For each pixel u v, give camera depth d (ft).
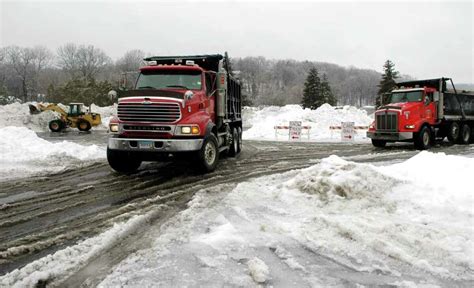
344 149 50.42
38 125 107.34
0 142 39.75
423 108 51.01
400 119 49.49
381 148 51.93
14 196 21.91
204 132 28.02
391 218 15.67
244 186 22.39
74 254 12.79
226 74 34.12
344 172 19.33
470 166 19.93
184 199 20.35
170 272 11.25
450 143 59.31
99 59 313.12
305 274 11.16
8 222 16.79
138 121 26.99
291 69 433.48
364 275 11.09
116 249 13.21
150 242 13.79
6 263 12.34
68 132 102.32
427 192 17.69
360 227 14.38
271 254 12.53
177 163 35.09
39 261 12.17
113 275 11.09
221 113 33.27
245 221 15.87
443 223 14.85
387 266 11.65
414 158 22.94
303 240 13.62
